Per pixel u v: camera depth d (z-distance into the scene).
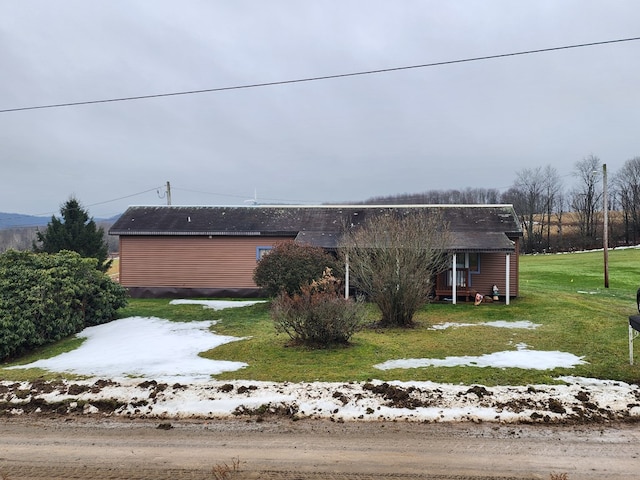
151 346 12.08
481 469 5.11
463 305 17.95
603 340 11.23
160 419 6.77
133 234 22.81
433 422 6.43
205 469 5.23
